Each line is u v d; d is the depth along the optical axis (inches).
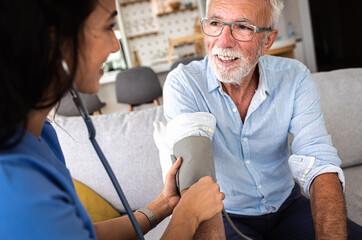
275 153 44.7
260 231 45.3
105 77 162.4
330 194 36.7
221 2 37.7
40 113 19.1
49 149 22.2
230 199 43.6
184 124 37.2
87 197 55.3
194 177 32.9
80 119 58.8
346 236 34.1
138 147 55.5
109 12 19.1
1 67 14.6
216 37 38.8
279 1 39.5
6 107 15.1
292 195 47.4
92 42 18.7
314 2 330.3
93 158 56.0
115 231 31.5
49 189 16.2
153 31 256.7
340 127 57.8
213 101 42.6
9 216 15.1
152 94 150.7
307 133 41.9
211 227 30.3
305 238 41.1
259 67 42.3
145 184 55.8
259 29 38.4
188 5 249.6
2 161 15.3
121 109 174.6
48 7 15.4
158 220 34.1
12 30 14.4
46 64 15.9
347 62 318.3
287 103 43.2
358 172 58.4
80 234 17.3
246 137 42.9
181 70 44.0
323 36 332.2
